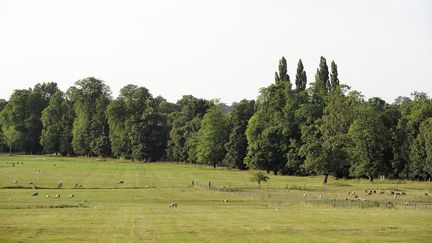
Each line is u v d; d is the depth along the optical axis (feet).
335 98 436.35
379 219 177.58
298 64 582.35
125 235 140.67
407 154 425.28
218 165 618.85
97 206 216.54
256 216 184.44
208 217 180.14
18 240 131.64
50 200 239.09
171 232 146.10
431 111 429.79
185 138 653.30
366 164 424.05
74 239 133.90
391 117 481.46
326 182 381.19
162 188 321.32
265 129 494.59
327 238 139.13
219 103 654.94
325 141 390.21
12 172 417.90
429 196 290.76
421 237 141.90
